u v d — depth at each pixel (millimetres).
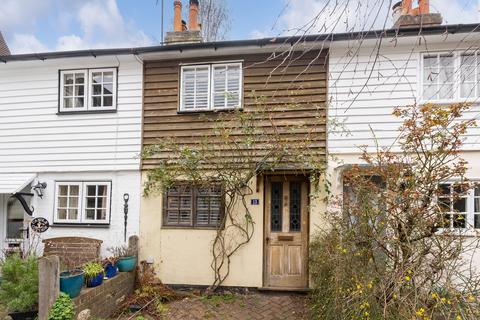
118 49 7496
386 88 6902
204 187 7359
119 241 7609
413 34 6312
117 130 7859
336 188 6828
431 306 3266
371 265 3904
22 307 4711
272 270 7219
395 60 6887
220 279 7160
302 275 7113
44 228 7836
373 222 4066
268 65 7434
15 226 8312
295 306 6266
